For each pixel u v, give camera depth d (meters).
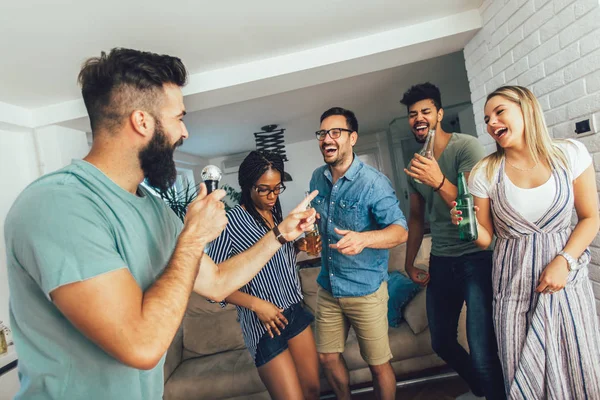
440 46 2.67
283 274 1.54
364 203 1.60
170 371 2.29
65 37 2.02
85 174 0.72
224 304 1.47
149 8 1.88
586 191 1.31
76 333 0.70
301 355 1.55
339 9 2.18
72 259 0.62
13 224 0.65
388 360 1.70
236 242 1.46
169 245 0.91
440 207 1.76
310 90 3.99
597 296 1.68
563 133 1.81
